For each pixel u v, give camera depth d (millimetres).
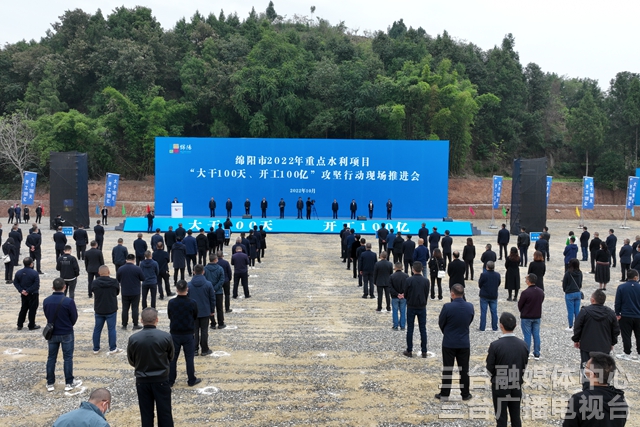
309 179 37062
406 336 10477
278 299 14609
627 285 9586
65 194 31562
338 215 37219
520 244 21078
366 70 53500
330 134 55438
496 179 39844
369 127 55250
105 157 52875
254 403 7426
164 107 54031
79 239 20531
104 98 56312
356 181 37062
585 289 16734
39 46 63062
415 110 52312
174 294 15164
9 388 7984
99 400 4473
